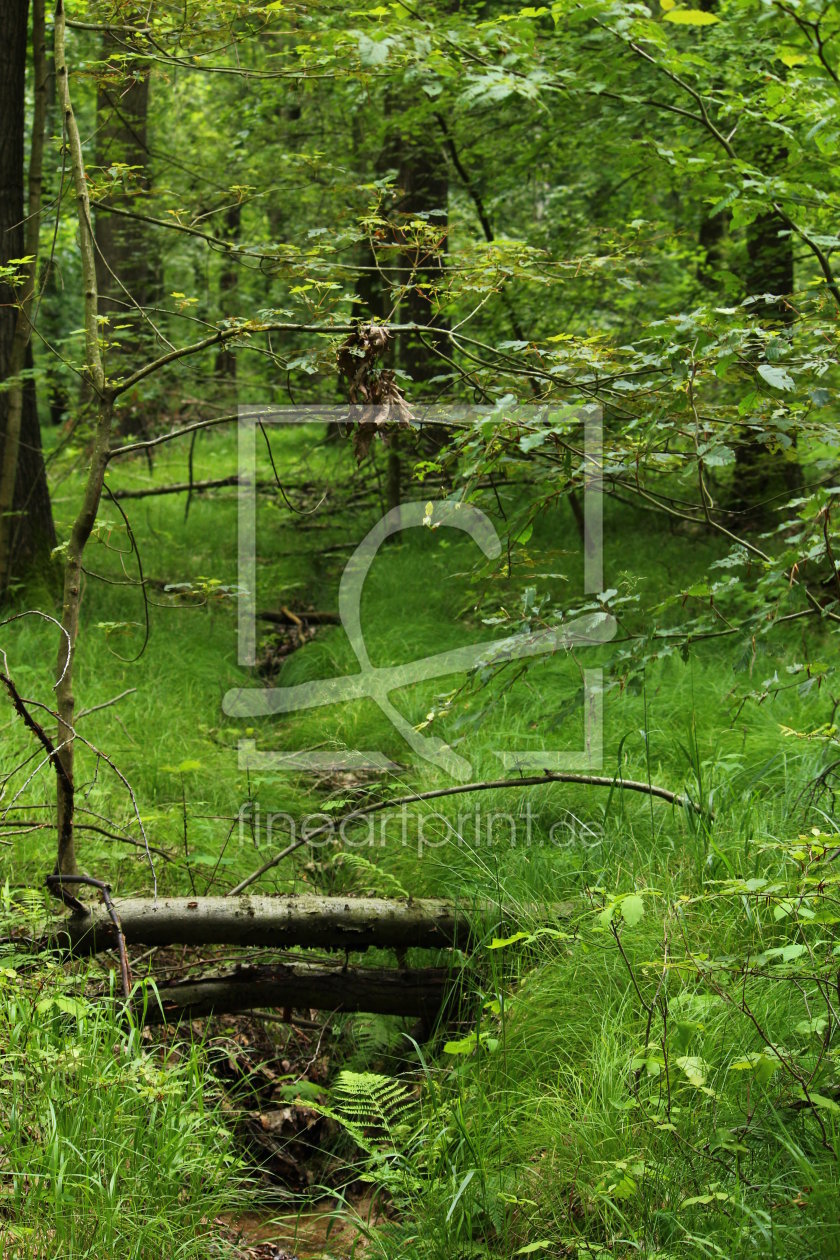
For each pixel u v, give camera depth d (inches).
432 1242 117.6
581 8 200.8
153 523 456.8
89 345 160.6
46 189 348.5
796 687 233.9
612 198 389.1
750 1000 131.2
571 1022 143.9
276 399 422.9
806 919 115.8
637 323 363.3
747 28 294.4
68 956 155.7
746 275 348.8
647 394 153.9
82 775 220.8
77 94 515.5
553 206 421.1
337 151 398.3
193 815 209.0
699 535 391.2
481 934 166.9
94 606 331.9
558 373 163.2
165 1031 163.5
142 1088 124.4
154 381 377.7
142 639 305.7
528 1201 116.4
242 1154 154.3
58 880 154.2
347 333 162.4
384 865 197.6
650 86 302.0
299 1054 177.2
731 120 278.2
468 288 184.7
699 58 205.9
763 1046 125.9
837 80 200.1
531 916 166.9
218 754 245.4
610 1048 133.9
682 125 294.5
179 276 577.3
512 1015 148.4
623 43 225.8
